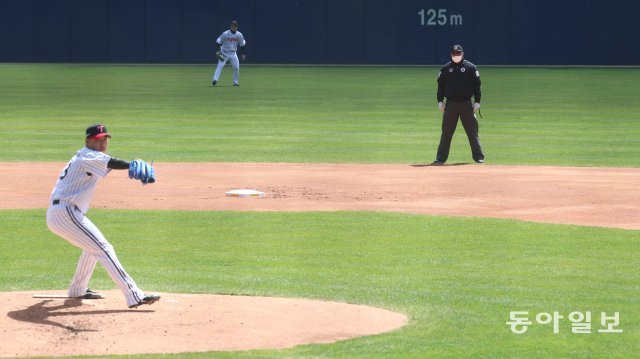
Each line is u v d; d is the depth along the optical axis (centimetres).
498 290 3909
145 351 3039
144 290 3888
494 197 6178
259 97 13538
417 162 7800
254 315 3462
